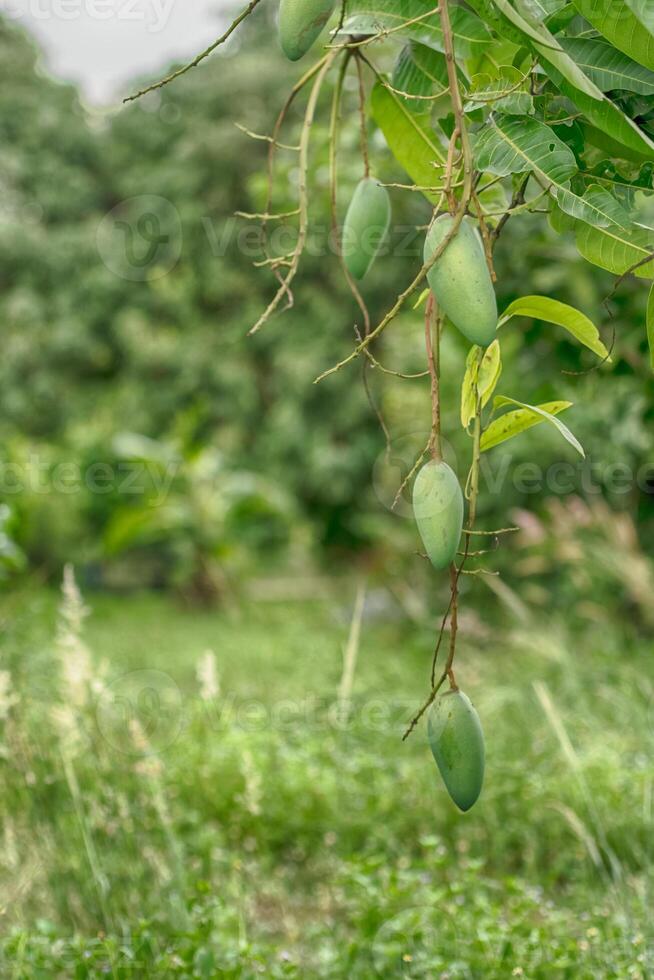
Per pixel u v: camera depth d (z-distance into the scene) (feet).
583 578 21.38
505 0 3.86
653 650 19.25
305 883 11.38
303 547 45.14
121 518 36.40
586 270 10.91
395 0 4.88
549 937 8.77
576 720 14.49
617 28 3.96
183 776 12.37
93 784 10.19
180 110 50.03
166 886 9.49
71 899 9.52
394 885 8.91
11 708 10.57
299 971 8.70
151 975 7.88
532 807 11.61
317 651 24.17
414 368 28.19
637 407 14.30
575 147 4.63
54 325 50.31
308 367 41.29
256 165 45.85
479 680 18.28
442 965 7.91
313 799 12.11
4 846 9.98
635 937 8.13
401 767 12.88
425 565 27.37
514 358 12.83
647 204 7.16
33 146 53.72
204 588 39.17
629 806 11.16
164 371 48.14
